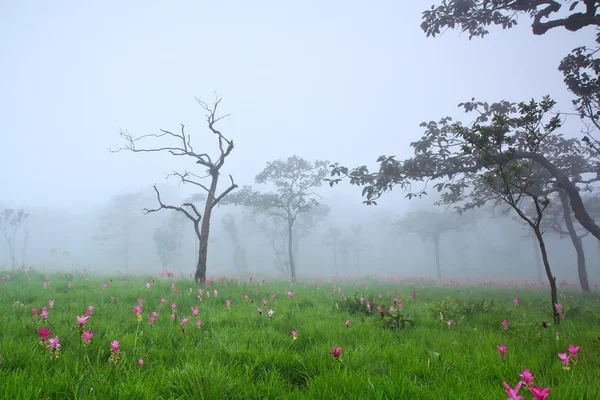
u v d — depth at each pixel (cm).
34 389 297
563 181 1337
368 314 840
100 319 633
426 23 1341
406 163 1522
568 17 1109
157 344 492
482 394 317
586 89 1215
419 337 583
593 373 368
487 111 1509
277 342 512
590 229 1270
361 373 371
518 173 796
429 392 319
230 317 707
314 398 317
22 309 698
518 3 1190
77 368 349
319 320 698
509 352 458
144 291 1028
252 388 337
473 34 1346
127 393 298
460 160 1491
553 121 775
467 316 792
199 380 321
